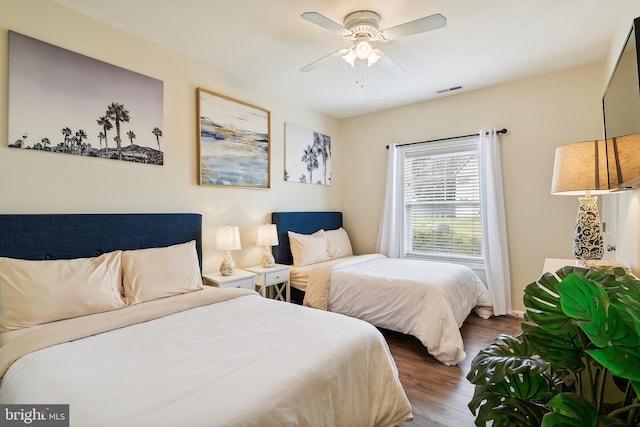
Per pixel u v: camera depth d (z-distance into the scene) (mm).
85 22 2232
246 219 3412
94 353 1374
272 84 3496
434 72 3217
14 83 1934
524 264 3461
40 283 1720
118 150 2389
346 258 3959
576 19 2316
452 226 3982
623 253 2092
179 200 2803
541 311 993
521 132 3455
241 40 2592
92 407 985
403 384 2172
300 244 3646
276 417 1051
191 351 1392
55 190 2096
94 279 1903
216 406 1000
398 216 4281
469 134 3771
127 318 1738
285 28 2422
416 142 4172
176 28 2416
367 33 2266
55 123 2084
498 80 3449
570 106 3189
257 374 1189
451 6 2158
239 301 2189
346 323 1734
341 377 1384
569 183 2000
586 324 782
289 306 2064
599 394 957
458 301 2859
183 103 2838
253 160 3447
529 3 2129
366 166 4648
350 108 4367
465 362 2482
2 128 1899
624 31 2143
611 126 1908
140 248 2438
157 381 1143
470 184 3844
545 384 1023
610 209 2576
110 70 2350
